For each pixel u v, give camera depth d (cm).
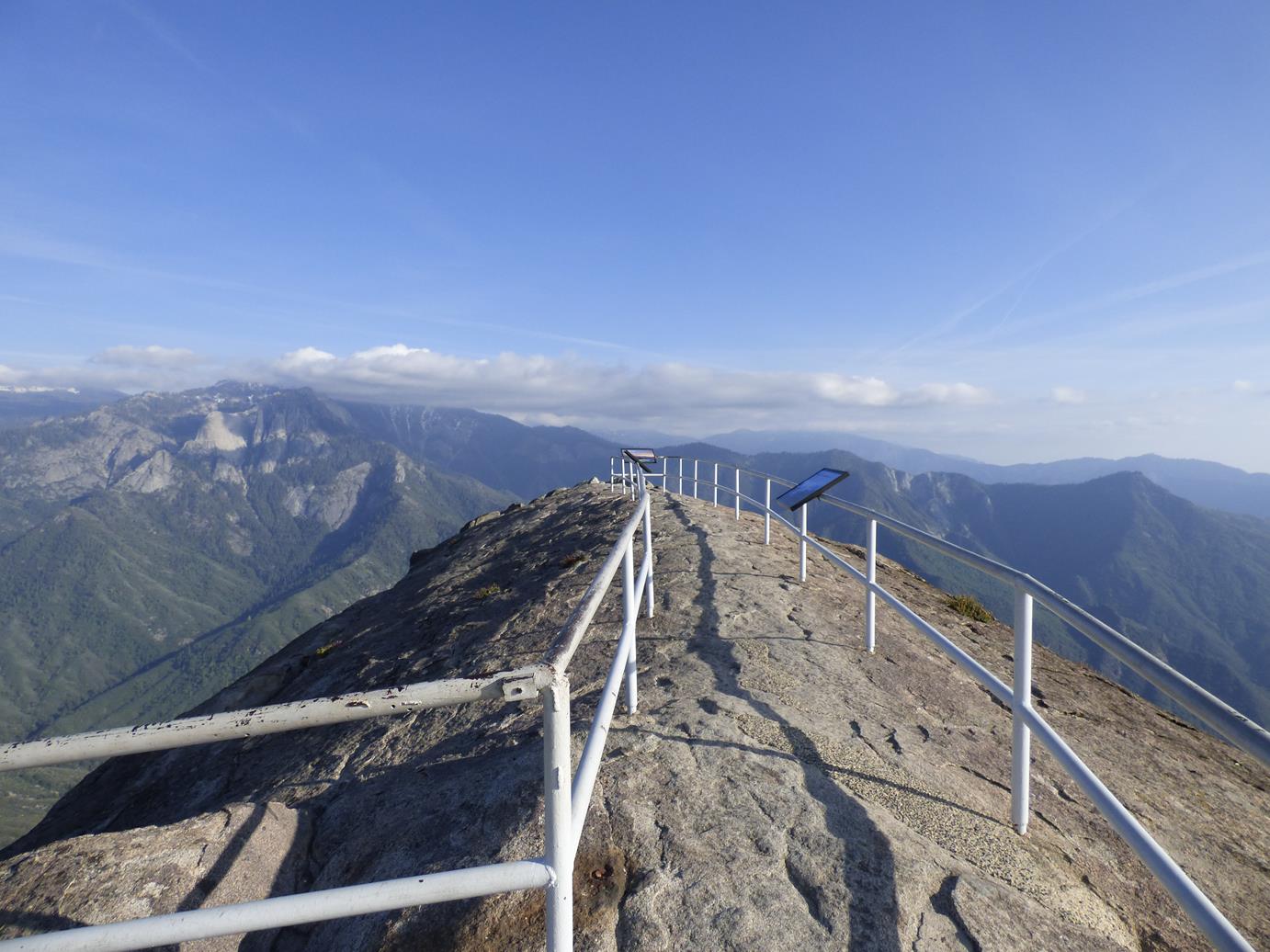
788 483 1098
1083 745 565
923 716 554
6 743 188
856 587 1018
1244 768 607
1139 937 335
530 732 516
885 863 341
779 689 569
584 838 358
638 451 2098
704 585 932
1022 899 330
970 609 1086
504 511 2720
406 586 1848
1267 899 387
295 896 192
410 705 192
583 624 244
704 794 393
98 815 848
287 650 1555
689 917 308
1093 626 267
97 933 184
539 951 292
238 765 774
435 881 198
